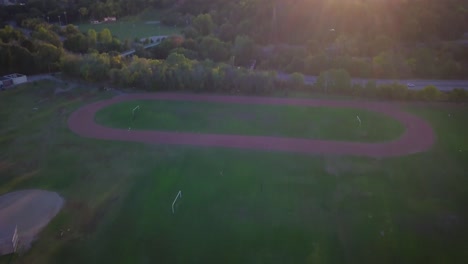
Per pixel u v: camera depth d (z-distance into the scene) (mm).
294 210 48156
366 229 44688
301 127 70250
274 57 107188
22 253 42062
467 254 40688
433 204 48719
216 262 40188
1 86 90375
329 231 44438
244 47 112938
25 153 63156
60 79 96250
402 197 50250
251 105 80188
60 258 41312
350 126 70062
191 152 62625
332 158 60031
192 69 89375
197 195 51438
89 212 48500
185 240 43375
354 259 40281
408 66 94438
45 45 102312
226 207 48906
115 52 110938
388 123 70688
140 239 43719
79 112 78188
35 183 54969
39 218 47562
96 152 63281
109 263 40438
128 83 90562
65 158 61469
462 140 63938
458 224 45125
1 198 51594
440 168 56500
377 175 55250
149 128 71062
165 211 48312
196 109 78812
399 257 40500
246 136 67562
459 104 77125
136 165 59156
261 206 49000
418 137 65438
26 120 75188
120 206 49469
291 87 86938
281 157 60625
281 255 40969
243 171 56938
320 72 92375
